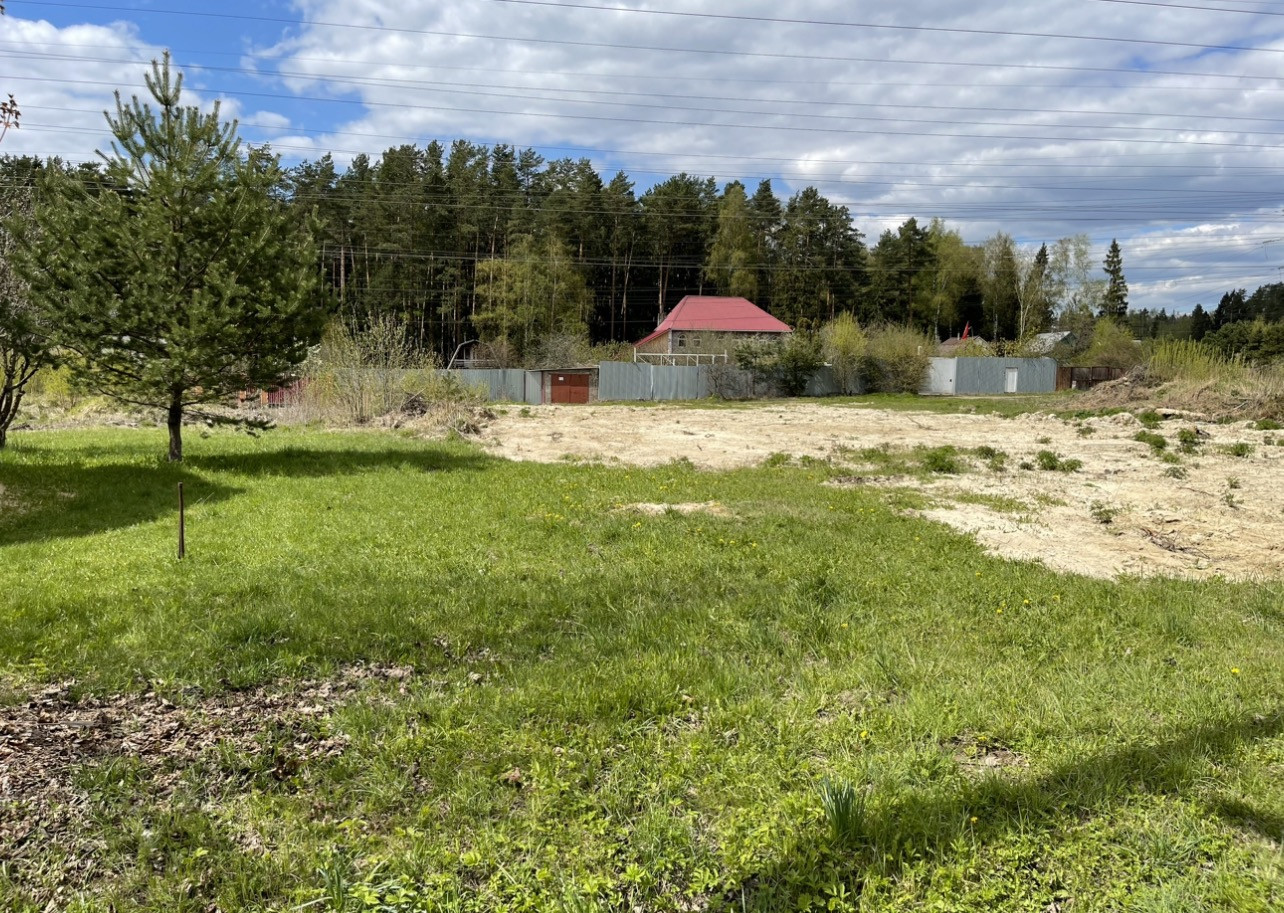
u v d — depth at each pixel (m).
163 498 9.98
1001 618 5.55
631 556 7.36
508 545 7.71
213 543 7.58
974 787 3.28
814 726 3.88
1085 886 2.73
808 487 11.45
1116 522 9.23
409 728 3.84
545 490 10.98
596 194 66.25
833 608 5.75
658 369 41.25
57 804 3.15
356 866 2.83
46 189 11.83
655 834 2.99
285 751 3.63
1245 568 7.40
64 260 11.45
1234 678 4.49
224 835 2.99
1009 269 74.12
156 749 3.63
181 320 11.91
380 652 4.85
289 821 3.08
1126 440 16.75
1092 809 3.16
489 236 62.84
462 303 61.12
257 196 12.71
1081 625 5.41
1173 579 6.86
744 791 3.29
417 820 3.09
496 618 5.47
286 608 5.51
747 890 2.74
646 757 3.58
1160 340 28.25
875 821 3.05
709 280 74.00
